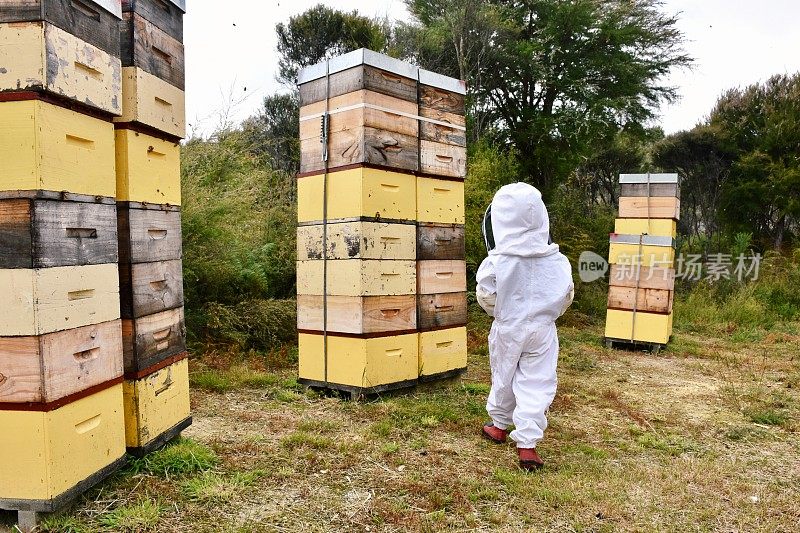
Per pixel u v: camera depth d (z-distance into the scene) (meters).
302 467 3.27
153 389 3.13
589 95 15.05
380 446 3.64
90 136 2.61
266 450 3.49
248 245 7.00
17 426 2.37
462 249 5.42
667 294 7.56
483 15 14.16
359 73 4.49
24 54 2.27
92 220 2.63
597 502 2.96
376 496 2.94
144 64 2.97
